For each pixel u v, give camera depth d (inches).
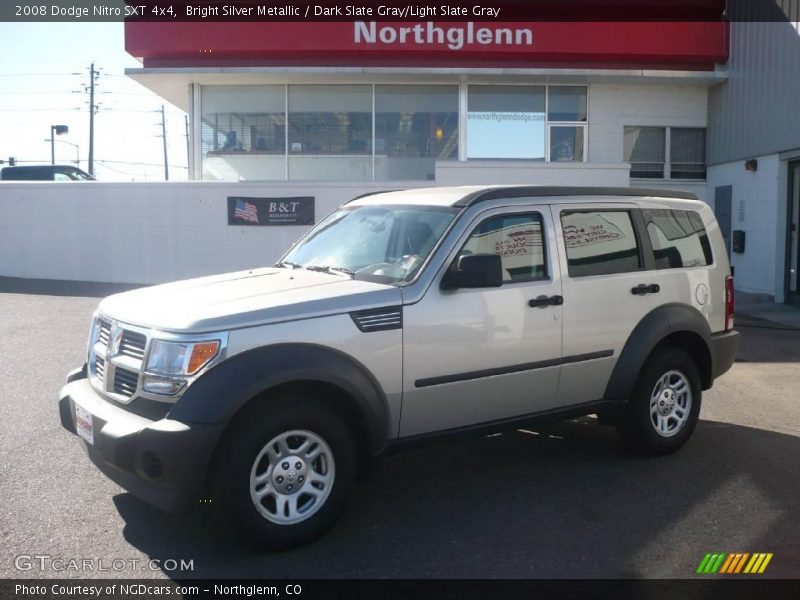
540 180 612.7
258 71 637.3
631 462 228.5
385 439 182.1
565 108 684.1
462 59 647.1
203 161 681.0
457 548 170.2
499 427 201.3
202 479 154.7
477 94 676.1
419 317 183.5
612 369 220.1
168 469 153.0
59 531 175.5
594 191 225.3
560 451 238.8
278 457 165.8
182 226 627.5
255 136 676.7
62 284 621.0
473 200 201.3
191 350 159.5
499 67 647.1
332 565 161.9
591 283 214.5
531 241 208.1
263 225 621.9
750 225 625.9
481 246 198.4
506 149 680.4
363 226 218.7
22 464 216.1
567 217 216.2
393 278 189.6
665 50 652.1
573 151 687.1
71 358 353.4
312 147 674.8
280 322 167.0
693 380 238.1
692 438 254.1
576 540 174.6
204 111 676.7
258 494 162.7
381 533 177.8
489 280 184.7
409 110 674.2
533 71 645.3
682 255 241.6
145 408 164.6
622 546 171.8
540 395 207.0
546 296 205.0
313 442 169.9
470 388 192.9
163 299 180.5
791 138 561.6
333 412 172.6
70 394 183.5
